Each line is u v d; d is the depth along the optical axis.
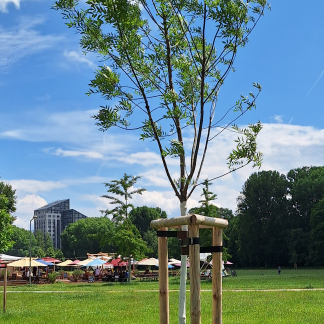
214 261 7.15
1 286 44.41
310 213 100.50
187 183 7.95
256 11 8.02
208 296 24.92
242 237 104.12
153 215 129.62
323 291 27.48
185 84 8.82
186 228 7.59
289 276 53.53
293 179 111.12
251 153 8.35
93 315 16.70
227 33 7.93
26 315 16.83
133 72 7.82
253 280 44.09
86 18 7.92
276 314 16.11
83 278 54.75
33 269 54.75
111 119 8.10
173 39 8.81
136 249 44.59
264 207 103.31
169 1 8.02
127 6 7.31
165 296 7.44
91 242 150.88
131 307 19.81
